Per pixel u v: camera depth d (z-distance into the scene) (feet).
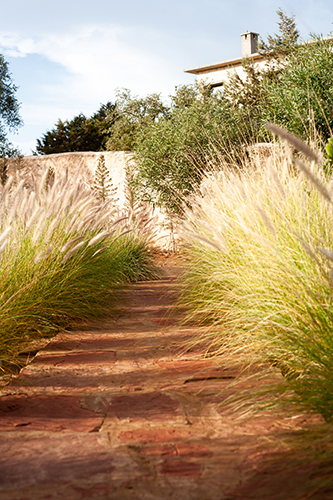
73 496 4.48
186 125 37.60
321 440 5.23
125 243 26.43
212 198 16.21
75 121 87.30
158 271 27.63
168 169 38.11
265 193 12.03
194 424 6.35
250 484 4.75
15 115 71.97
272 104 31.76
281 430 6.02
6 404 7.20
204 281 14.64
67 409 6.97
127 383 8.20
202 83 52.08
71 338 11.57
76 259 15.01
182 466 5.13
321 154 10.61
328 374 6.36
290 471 4.84
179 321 13.47
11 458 5.31
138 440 5.83
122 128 63.77
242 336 9.38
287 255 9.24
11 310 10.42
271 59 46.55
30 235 13.21
